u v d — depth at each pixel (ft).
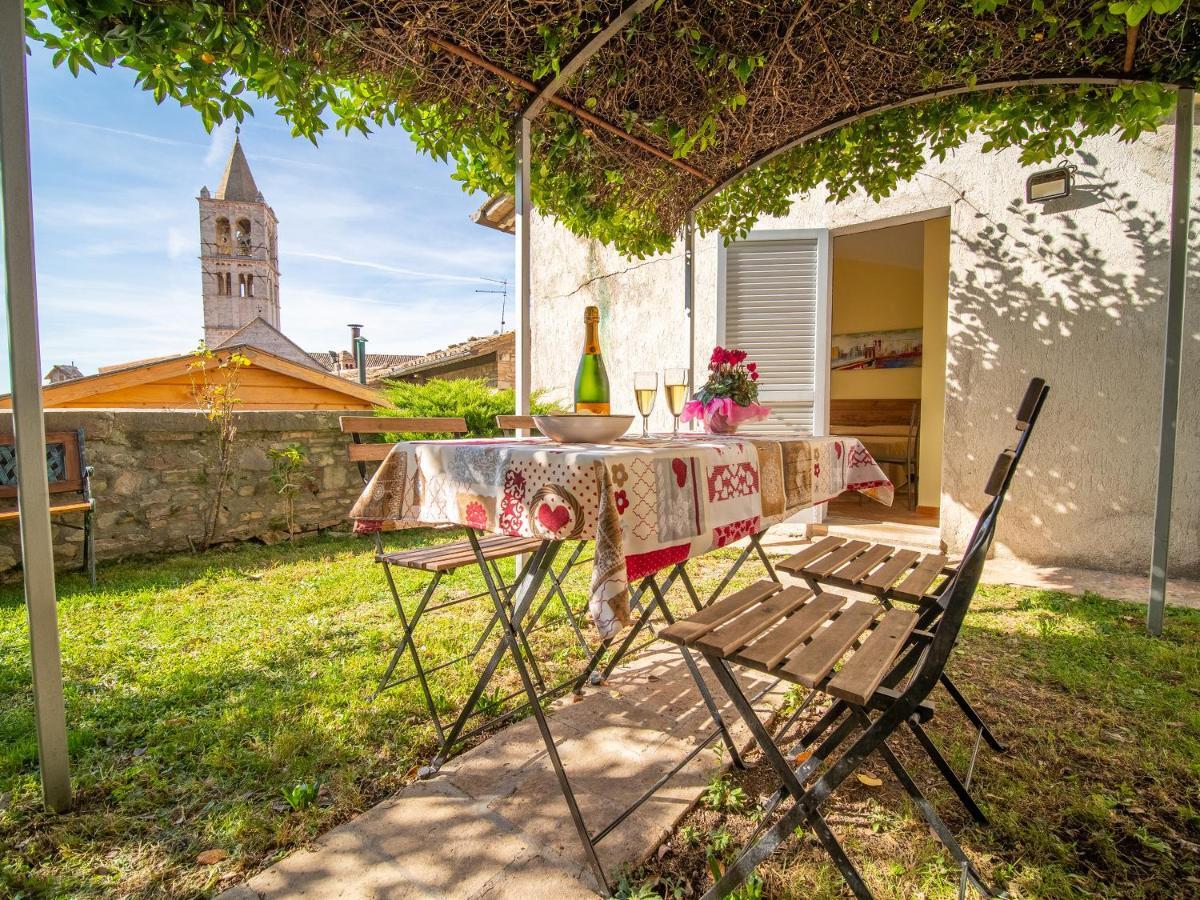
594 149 10.79
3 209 4.68
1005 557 14.06
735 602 5.19
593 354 6.56
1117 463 12.78
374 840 4.81
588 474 4.42
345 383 23.68
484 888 4.33
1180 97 8.68
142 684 7.45
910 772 5.78
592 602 4.17
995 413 13.98
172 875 4.50
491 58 8.61
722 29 8.80
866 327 23.93
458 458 5.51
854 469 9.53
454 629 9.25
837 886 4.43
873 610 5.42
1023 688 7.47
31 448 4.91
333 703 6.97
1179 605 10.64
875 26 8.82
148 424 13.57
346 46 7.67
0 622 9.49
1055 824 5.07
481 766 5.81
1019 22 8.50
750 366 9.08
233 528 14.99
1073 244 12.97
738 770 5.82
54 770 5.12
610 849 4.70
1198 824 5.06
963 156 14.11
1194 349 12.02
